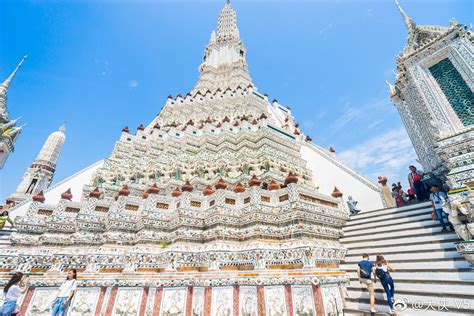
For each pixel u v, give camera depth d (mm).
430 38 12594
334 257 7844
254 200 8633
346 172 15844
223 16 44250
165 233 8828
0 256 7555
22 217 8891
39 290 7281
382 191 13586
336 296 6980
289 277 6902
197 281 7305
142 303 7258
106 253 7914
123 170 14773
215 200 9031
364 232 9539
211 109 24109
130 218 8984
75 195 15883
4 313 5672
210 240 8375
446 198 7469
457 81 10945
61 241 8664
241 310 6730
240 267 7551
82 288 7320
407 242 7887
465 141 8852
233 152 15703
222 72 33812
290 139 17719
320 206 9062
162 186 13602
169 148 16297
